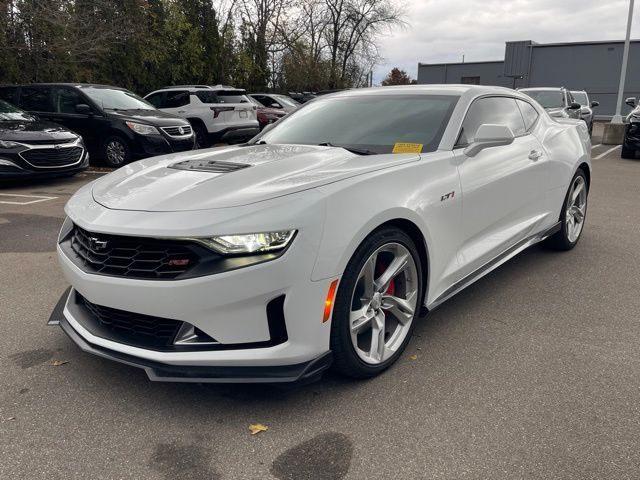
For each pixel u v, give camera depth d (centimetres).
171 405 253
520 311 363
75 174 939
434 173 303
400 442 226
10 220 625
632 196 796
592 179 970
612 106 3794
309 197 238
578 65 3844
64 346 312
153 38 1808
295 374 234
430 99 369
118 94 1090
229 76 2466
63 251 278
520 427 235
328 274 236
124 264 241
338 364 257
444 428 235
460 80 4416
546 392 262
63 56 1434
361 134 349
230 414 246
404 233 277
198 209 235
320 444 225
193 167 295
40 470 210
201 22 2172
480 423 238
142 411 249
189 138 1051
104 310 257
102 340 253
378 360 273
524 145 407
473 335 326
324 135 361
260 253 224
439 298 316
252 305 227
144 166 317
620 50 3694
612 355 300
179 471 209
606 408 248
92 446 224
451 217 313
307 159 300
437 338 323
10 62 1327
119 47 1684
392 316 296
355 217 246
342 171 266
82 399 258
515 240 400
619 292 397
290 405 252
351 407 251
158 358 234
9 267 456
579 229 514
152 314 233
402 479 204
